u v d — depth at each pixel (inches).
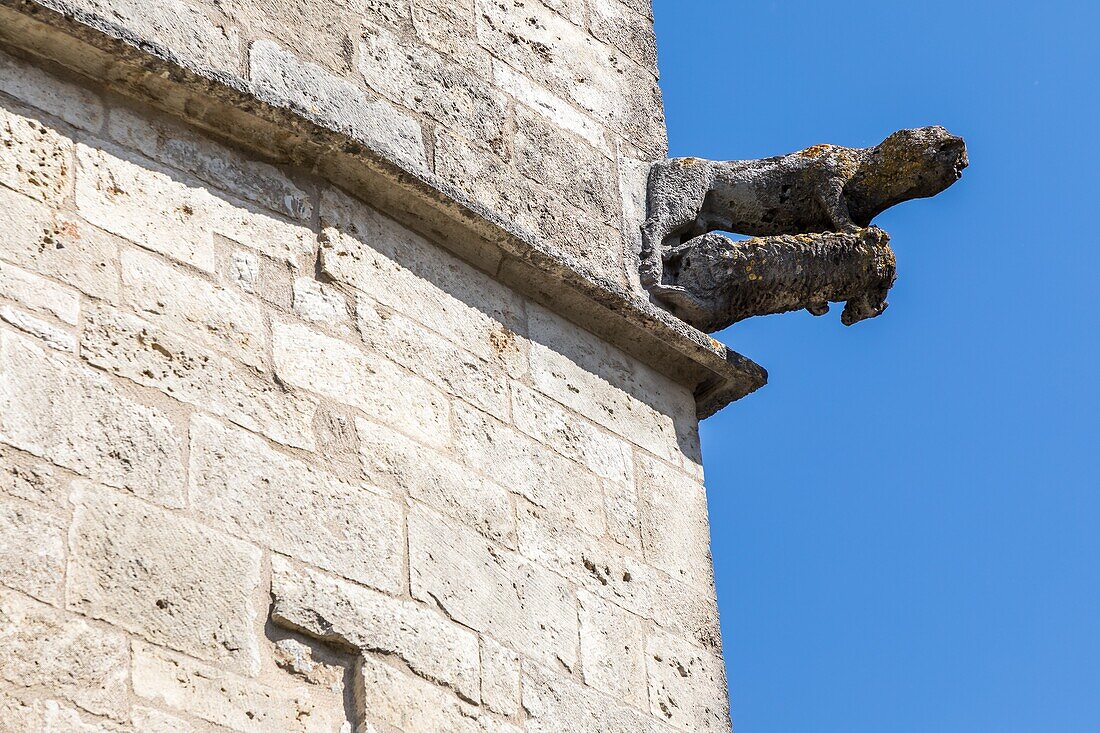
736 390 833.5
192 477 612.7
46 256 614.2
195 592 596.1
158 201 653.3
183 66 666.8
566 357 771.4
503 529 701.9
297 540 630.5
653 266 822.5
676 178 850.8
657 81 885.2
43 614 560.4
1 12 636.1
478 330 737.6
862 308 856.9
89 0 660.1
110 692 564.1
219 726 584.1
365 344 687.7
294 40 722.8
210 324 644.7
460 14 800.9
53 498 577.6
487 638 671.8
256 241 674.8
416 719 632.4
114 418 602.9
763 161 871.7
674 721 726.5
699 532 787.4
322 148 702.5
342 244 699.4
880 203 876.0
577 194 810.8
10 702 544.1
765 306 839.7
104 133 651.5
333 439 658.8
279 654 609.6
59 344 601.6
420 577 660.7
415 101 759.1
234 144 689.6
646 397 801.6
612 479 761.0
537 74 822.5
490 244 751.1
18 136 628.1
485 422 719.1
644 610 741.3
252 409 641.6
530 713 672.4
